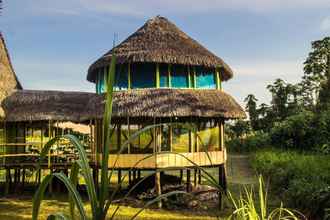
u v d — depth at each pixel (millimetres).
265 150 36969
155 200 2883
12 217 16422
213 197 19531
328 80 47219
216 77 21094
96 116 19266
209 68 20781
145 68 19812
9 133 22406
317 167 20297
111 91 2578
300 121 35500
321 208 14445
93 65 20969
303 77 56781
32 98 23031
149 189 19422
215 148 20188
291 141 35938
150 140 19156
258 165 31484
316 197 14703
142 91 19578
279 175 22875
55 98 23281
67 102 23094
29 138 23344
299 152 33531
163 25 21938
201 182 22516
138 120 19516
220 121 20297
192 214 16984
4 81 23578
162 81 19781
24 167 20609
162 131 19312
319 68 55562
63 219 2682
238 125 59281
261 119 59781
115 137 19422
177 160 18906
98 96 20781
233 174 30719
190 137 19484
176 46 20328
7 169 21172
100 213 2539
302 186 16656
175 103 18938
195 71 20234
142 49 19906
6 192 21234
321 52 55594
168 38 20953
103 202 2547
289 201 17531
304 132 34719
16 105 22547
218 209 17734
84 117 20562
